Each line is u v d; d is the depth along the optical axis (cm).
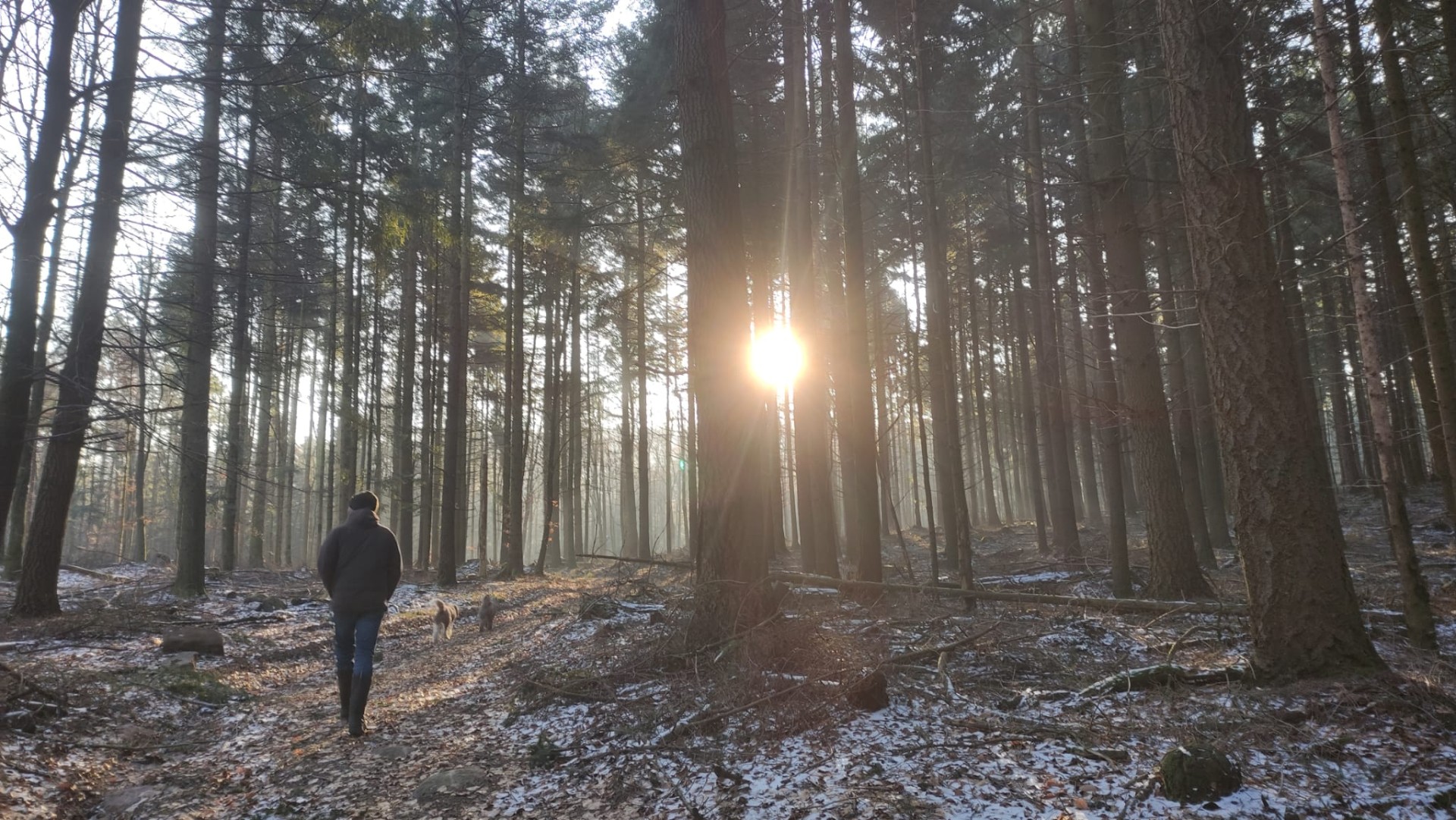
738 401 659
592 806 373
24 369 735
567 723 503
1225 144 532
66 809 415
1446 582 977
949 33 1365
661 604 974
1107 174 1084
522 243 2134
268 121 888
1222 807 318
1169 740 405
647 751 437
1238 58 558
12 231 698
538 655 771
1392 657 546
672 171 1775
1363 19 825
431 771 442
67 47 711
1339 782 340
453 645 1001
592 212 1759
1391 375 2386
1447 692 437
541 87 1917
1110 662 623
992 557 2139
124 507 3575
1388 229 1020
